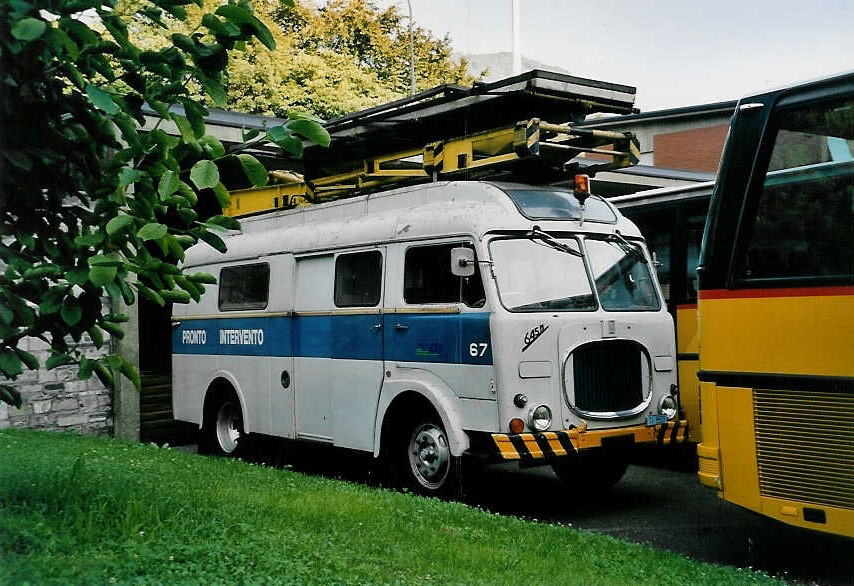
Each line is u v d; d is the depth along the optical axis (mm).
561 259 8930
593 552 6375
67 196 5250
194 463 10031
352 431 9945
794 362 5969
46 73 4828
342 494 7949
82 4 4570
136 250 4973
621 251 9406
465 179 9969
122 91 5191
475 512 7543
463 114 10227
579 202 9469
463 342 8609
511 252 8664
